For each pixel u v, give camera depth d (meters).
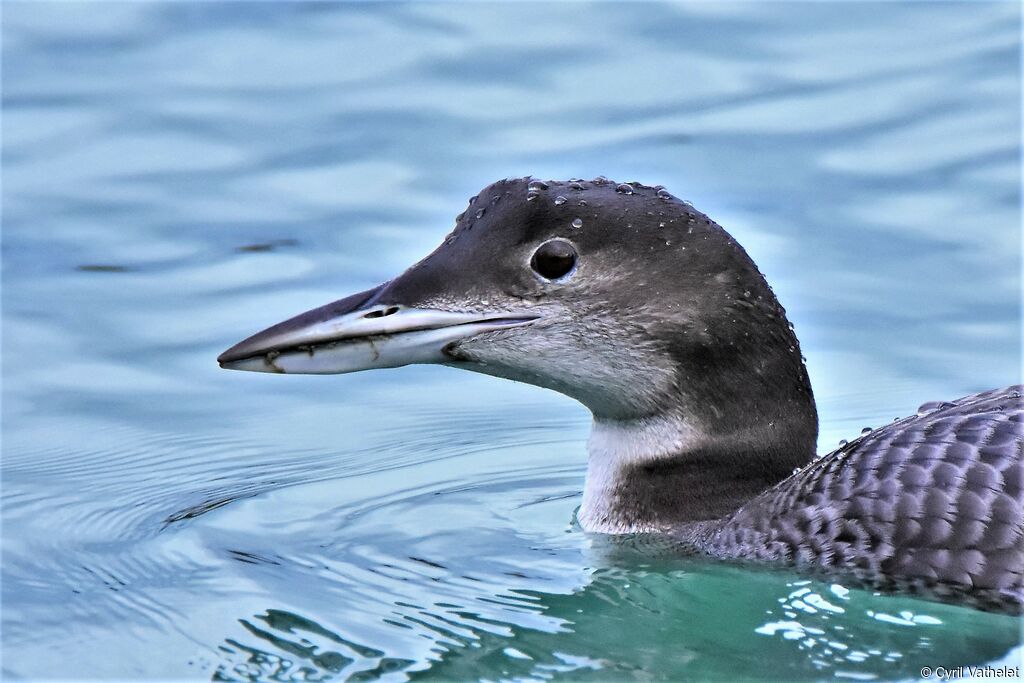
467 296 9.48
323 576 9.65
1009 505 8.59
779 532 9.31
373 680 8.38
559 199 9.55
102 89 16.86
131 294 13.96
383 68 17.00
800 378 9.86
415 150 15.55
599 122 15.82
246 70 17.09
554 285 9.48
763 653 8.59
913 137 15.41
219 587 9.52
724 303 9.57
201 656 8.70
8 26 17.95
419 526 10.41
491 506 10.78
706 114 15.90
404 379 13.43
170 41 17.72
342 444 12.06
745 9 17.94
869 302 13.55
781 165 15.05
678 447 9.84
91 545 10.26
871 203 14.55
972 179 14.77
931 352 13.00
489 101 16.31
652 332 9.55
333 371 9.44
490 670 8.48
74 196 15.25
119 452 11.88
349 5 18.38
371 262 14.07
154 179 15.48
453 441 12.11
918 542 8.77
